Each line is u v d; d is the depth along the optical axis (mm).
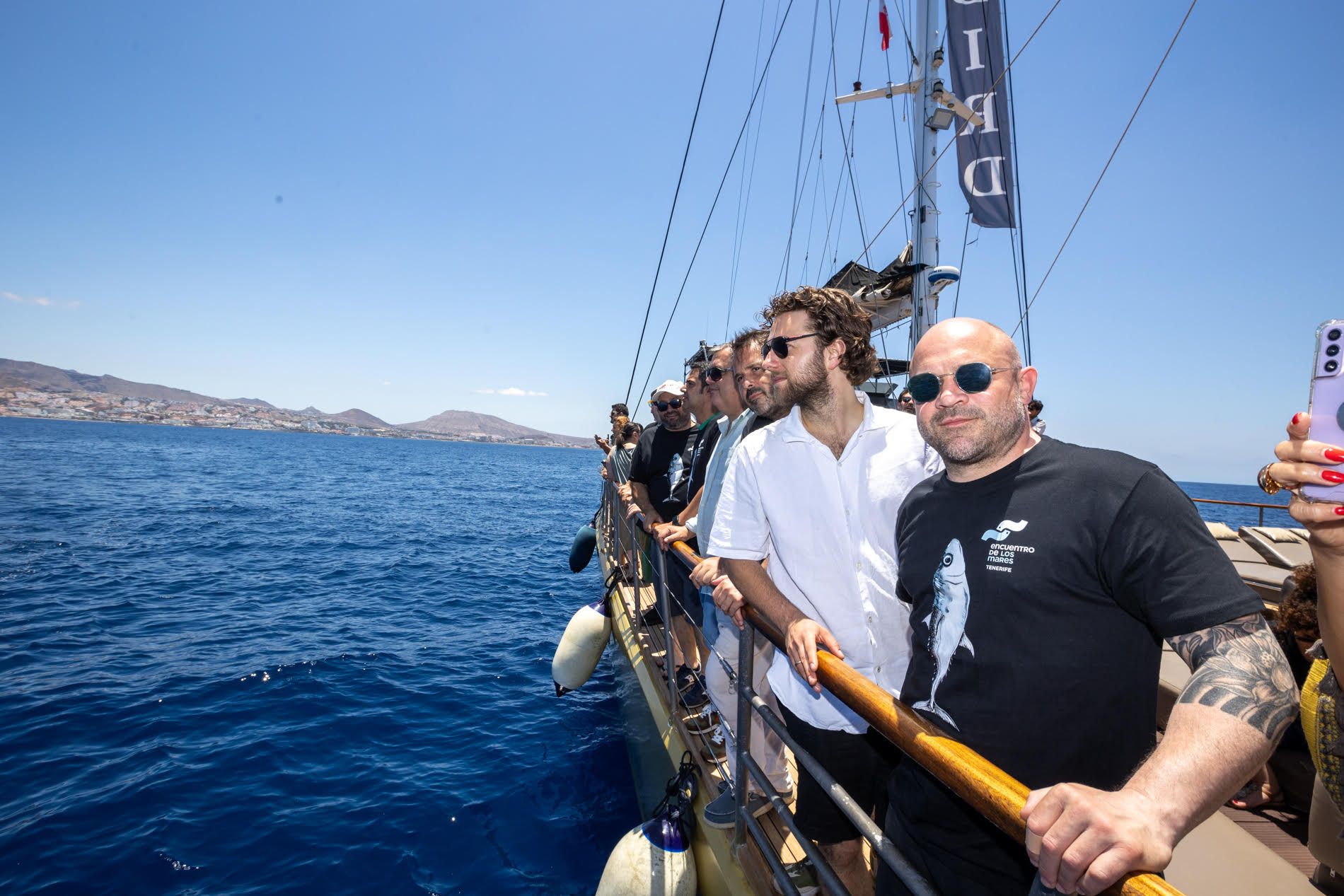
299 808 4836
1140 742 1111
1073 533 1095
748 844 2453
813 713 1975
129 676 7395
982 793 967
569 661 6270
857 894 2135
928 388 1255
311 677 7500
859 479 1874
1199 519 1029
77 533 17531
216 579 12883
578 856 4340
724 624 2715
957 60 5867
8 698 6695
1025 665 1124
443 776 5352
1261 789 2570
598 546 11508
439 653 8719
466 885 4047
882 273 6164
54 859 4203
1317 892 1796
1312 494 898
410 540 19984
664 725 3760
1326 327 894
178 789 5031
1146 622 1096
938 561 1283
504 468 89688
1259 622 931
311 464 65938
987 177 5852
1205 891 1824
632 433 7809
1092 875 758
